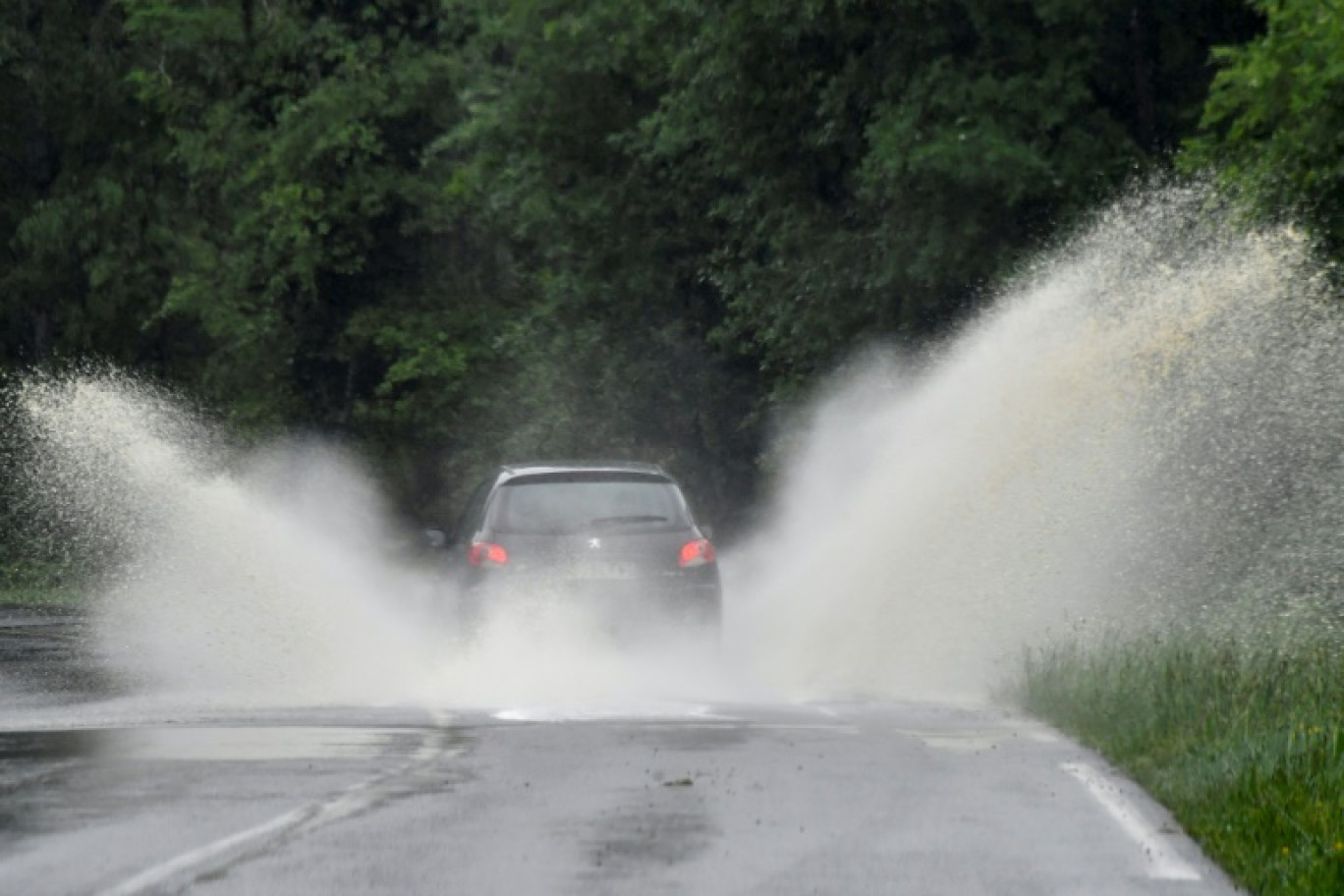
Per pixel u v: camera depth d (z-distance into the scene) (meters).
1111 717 38.53
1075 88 71.50
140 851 25.64
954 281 75.19
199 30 139.75
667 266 104.12
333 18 142.00
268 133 140.12
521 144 106.56
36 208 144.88
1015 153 70.06
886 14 76.69
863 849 25.84
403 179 139.00
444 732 39.06
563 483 53.81
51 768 33.47
